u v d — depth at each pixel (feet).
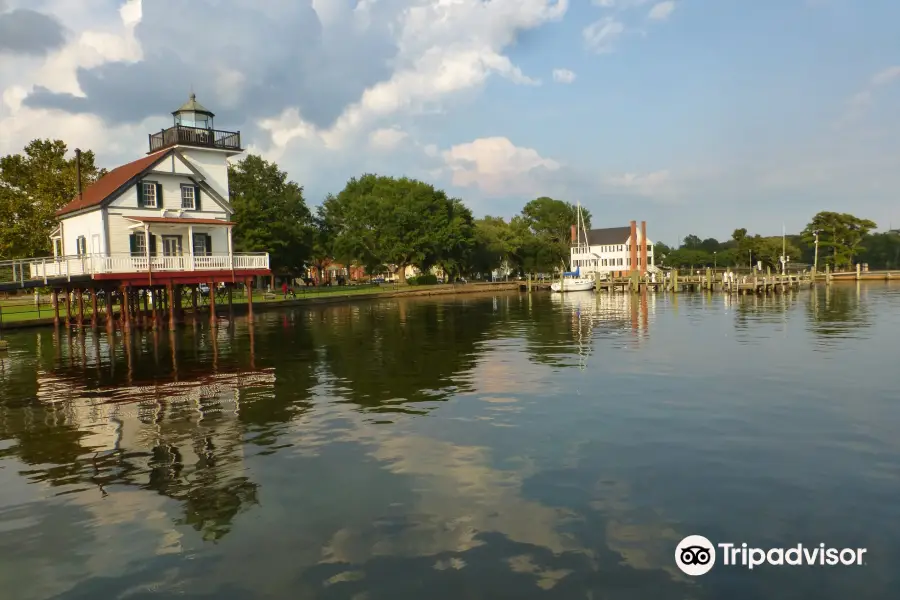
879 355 75.31
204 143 162.09
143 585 24.07
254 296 227.40
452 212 354.33
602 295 256.32
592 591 22.85
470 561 25.22
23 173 197.98
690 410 49.06
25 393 61.82
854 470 34.68
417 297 271.28
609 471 35.29
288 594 23.11
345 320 148.36
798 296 210.38
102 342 106.83
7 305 184.14
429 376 66.85
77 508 31.63
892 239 430.20
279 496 32.53
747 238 444.55
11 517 30.66
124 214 136.05
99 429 46.78
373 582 23.79
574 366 71.61
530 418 47.57
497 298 253.65
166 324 139.74
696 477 34.01
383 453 39.45
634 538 26.99
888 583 23.12
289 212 272.92
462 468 36.32
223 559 25.93
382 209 321.93
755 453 38.01
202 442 42.65
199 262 128.98
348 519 29.48
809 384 58.39
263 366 75.51
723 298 210.18
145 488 34.17
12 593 23.73
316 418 48.70
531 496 31.83
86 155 204.13
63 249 153.07
